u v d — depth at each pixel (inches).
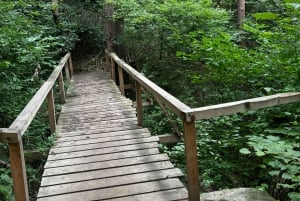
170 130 225.3
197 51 246.8
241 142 156.7
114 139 173.5
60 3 461.1
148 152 152.0
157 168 132.9
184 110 90.4
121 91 292.8
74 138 179.0
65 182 125.0
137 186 118.0
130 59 367.2
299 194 94.9
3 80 210.1
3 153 167.8
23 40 225.5
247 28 193.9
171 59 320.5
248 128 165.8
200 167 160.2
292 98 109.0
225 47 197.2
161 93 120.3
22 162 84.3
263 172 144.8
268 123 146.8
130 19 324.8
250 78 191.8
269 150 99.0
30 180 157.9
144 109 262.4
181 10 292.2
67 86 332.5
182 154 172.4
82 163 142.9
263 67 173.0
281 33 160.7
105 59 478.0
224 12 304.3
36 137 184.4
